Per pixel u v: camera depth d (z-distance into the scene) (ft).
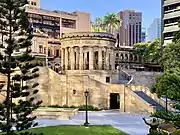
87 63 174.91
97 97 146.92
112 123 104.01
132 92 140.05
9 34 63.46
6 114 62.23
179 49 79.10
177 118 41.55
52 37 269.85
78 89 147.13
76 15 301.63
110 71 176.04
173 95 40.47
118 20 306.96
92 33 173.68
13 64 62.90
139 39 531.09
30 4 296.30
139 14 533.55
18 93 63.26
